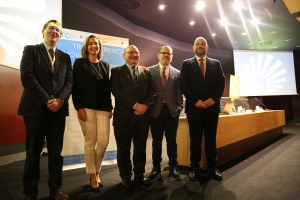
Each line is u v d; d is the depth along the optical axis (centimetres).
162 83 220
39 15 300
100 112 194
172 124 216
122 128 186
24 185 152
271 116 415
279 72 767
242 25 566
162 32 600
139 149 193
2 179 219
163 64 224
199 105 202
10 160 293
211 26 568
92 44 195
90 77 186
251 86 746
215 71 215
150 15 498
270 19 530
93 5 416
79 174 236
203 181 202
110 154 267
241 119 289
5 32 262
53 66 165
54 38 165
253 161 271
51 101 150
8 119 296
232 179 206
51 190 162
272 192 173
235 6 467
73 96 186
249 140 336
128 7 458
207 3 452
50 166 164
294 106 860
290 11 461
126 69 198
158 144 221
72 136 246
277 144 384
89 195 174
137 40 567
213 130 210
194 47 220
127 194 175
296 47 773
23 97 156
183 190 181
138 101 190
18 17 275
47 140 164
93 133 189
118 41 275
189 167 250
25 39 284
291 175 213
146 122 192
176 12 488
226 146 269
